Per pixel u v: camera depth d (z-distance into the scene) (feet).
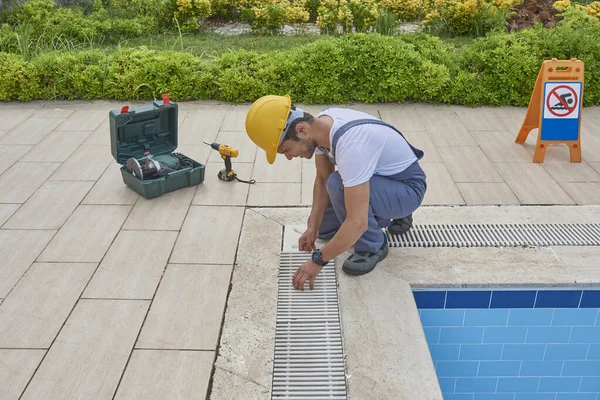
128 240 11.77
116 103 19.56
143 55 20.22
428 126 17.69
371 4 28.17
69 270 10.82
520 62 19.16
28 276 10.66
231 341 9.11
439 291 10.30
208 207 13.05
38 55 22.26
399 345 8.91
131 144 13.87
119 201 13.26
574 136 15.12
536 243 11.43
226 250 11.44
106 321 9.55
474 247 11.32
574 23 22.61
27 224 12.33
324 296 10.08
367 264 10.39
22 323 9.50
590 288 10.25
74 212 12.80
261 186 14.05
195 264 11.01
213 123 17.83
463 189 13.83
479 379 10.92
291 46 26.30
